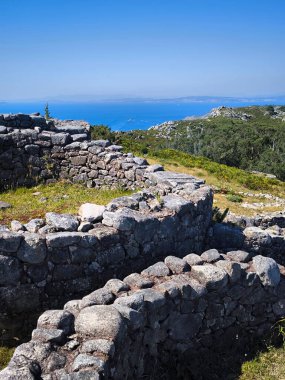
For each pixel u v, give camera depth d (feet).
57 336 14.73
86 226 22.38
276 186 70.28
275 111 551.59
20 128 48.37
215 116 512.22
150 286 19.12
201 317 20.21
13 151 43.09
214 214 34.14
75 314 16.28
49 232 21.57
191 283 19.75
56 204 34.96
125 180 40.40
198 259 21.80
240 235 29.25
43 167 44.39
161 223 24.64
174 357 19.40
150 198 28.12
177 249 26.25
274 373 19.76
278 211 50.08
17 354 14.03
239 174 73.20
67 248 20.85
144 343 17.58
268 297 22.65
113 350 14.30
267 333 22.80
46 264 20.48
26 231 21.63
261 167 173.37
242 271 21.50
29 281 20.24
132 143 84.74
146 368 17.93
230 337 21.70
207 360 20.30
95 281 21.99
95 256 21.81
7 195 39.52
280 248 30.63
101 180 42.75
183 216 26.37
